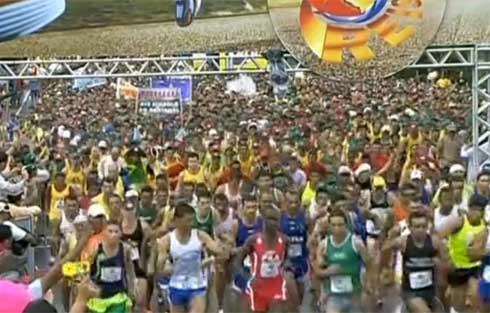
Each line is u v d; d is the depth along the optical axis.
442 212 22.23
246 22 37.28
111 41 37.94
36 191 31.39
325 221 21.66
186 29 37.62
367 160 33.75
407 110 60.72
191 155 31.97
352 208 24.47
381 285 21.94
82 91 88.50
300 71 37.59
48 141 51.16
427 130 44.53
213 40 37.53
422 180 30.45
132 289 20.56
